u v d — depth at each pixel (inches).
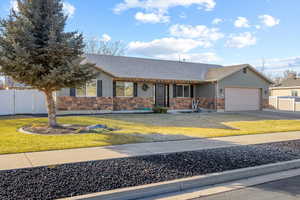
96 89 690.8
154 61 940.6
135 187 169.5
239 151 279.7
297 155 270.4
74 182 173.5
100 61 793.6
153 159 235.9
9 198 147.0
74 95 662.5
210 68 1011.3
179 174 197.5
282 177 213.8
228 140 347.6
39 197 149.7
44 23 376.2
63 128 404.2
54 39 359.3
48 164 210.8
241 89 894.4
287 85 1422.2
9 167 200.8
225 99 856.9
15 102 641.0
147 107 802.8
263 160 245.6
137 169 205.3
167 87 854.5
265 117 706.8
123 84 761.6
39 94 664.4
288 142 343.3
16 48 336.2
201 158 244.5
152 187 172.1
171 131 418.9
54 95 652.7
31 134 350.9
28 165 207.2
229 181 202.7
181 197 167.6
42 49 357.1
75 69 372.5
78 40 395.9
